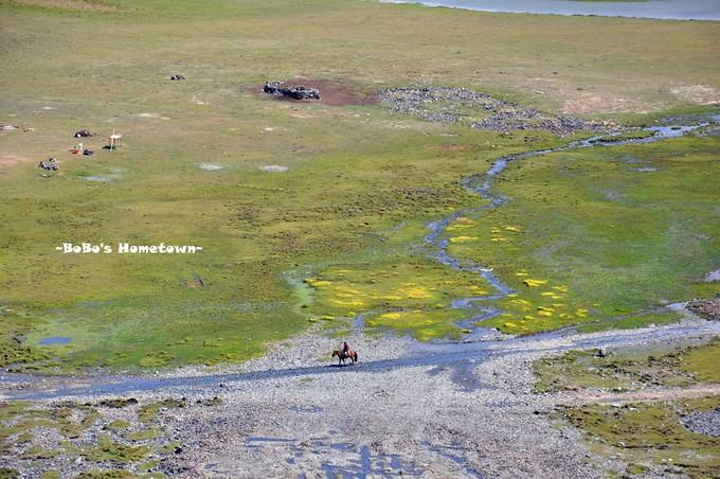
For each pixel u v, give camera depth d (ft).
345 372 270.46
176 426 236.43
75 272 341.82
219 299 323.57
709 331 303.07
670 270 357.41
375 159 499.10
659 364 277.23
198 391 257.96
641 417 242.78
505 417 242.99
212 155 490.90
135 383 262.67
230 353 282.36
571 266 359.66
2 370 268.62
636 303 326.65
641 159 505.25
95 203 415.23
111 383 262.88
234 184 451.53
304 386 261.03
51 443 225.56
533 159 505.25
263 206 422.82
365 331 298.76
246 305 318.86
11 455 219.00
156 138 511.40
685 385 262.26
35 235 375.04
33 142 490.49
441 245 381.19
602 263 363.15
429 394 256.32
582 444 228.22
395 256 367.86
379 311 314.55
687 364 276.62
